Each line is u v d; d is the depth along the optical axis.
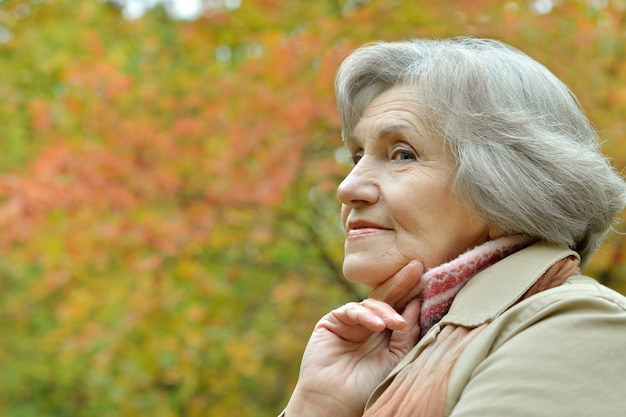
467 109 1.96
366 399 1.94
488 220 1.94
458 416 1.57
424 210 1.98
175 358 6.38
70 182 5.86
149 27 6.91
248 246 6.45
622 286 5.34
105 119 6.12
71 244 5.97
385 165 2.05
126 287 6.26
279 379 7.03
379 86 2.12
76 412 8.35
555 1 5.25
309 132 5.65
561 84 2.09
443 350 1.75
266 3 6.18
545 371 1.57
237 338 6.36
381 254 2.00
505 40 5.07
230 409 6.77
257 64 5.80
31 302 8.17
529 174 1.91
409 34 5.26
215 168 5.77
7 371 8.20
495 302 1.78
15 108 7.46
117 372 7.03
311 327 6.62
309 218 6.27
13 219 5.86
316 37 5.57
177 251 5.88
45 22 7.53
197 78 6.21
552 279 1.83
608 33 5.16
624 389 1.54
